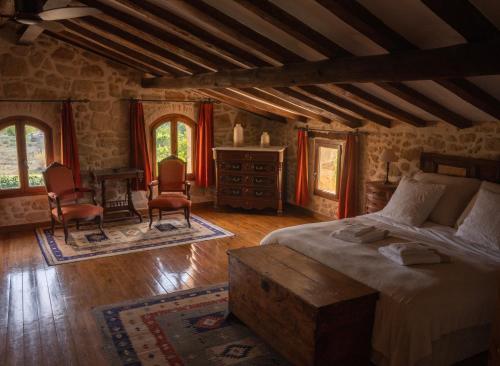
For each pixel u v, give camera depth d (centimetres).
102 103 706
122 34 504
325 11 311
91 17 482
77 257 539
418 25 294
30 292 439
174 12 398
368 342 302
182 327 371
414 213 452
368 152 628
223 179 773
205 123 784
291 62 418
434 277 307
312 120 729
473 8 256
